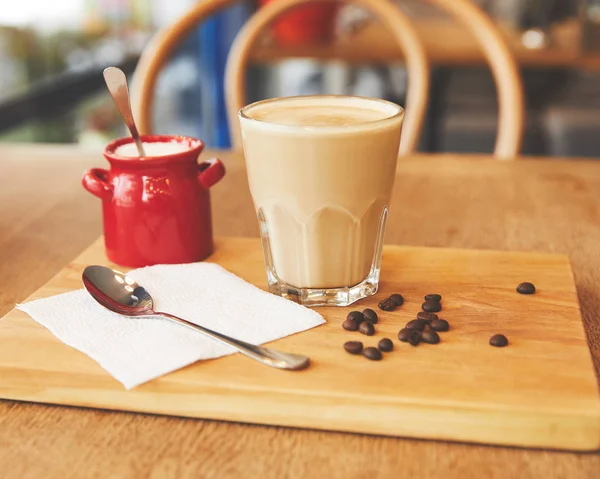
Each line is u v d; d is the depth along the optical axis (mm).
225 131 2033
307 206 549
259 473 440
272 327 525
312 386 475
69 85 1572
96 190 601
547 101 2273
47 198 774
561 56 1725
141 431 469
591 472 445
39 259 650
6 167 857
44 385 488
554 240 680
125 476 438
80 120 1637
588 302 583
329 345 514
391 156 552
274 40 1884
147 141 636
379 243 575
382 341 506
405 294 572
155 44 980
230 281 577
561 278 586
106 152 605
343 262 565
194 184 611
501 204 752
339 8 1928
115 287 567
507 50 952
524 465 448
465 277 591
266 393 473
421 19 2451
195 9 994
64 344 511
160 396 480
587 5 1726
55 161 875
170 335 513
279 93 2795
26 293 598
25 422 475
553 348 506
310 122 559
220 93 1996
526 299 560
